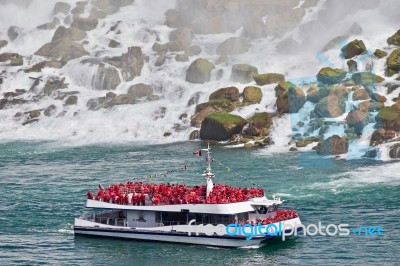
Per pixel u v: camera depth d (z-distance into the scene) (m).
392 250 177.25
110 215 197.38
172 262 174.88
